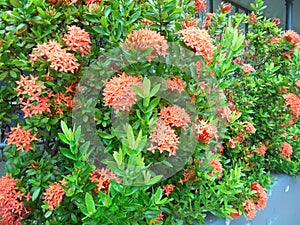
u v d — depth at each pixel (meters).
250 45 1.38
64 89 0.69
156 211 0.64
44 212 0.73
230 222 0.98
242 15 1.28
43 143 0.77
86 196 0.57
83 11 0.70
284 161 1.33
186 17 0.80
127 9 0.70
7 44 0.66
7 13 0.64
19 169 0.73
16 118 0.72
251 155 1.17
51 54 0.61
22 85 0.64
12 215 0.69
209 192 0.88
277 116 1.28
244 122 1.10
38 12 0.65
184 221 0.83
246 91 1.25
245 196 0.97
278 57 1.33
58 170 0.74
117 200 0.58
